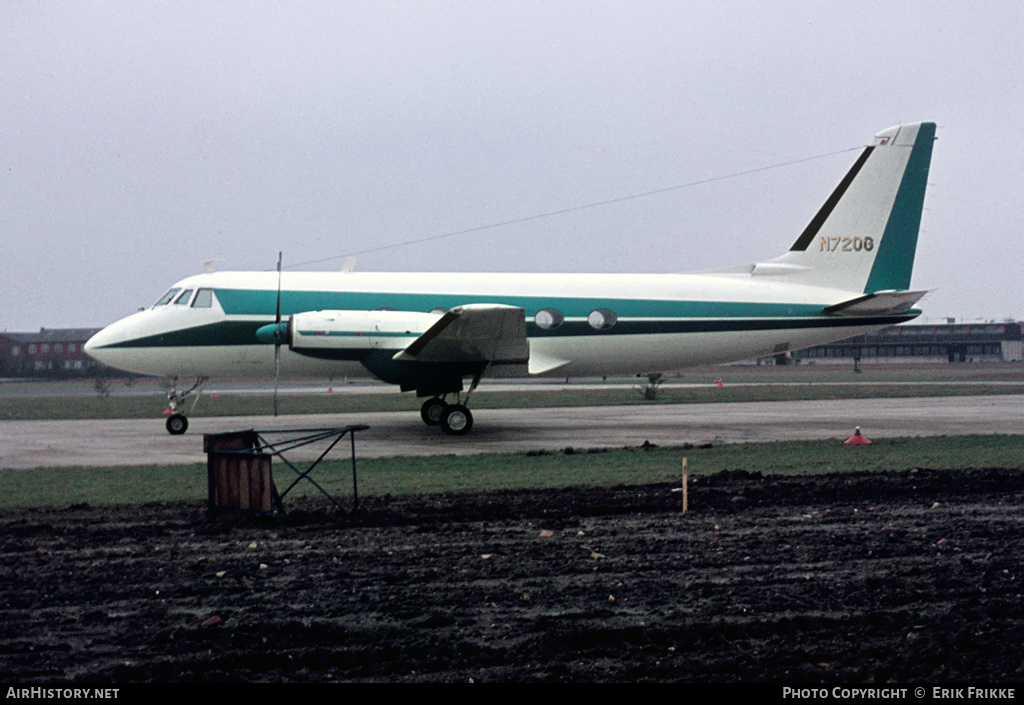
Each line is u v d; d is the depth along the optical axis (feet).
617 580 25.05
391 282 73.00
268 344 70.54
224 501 34.04
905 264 80.43
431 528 32.24
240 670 18.37
